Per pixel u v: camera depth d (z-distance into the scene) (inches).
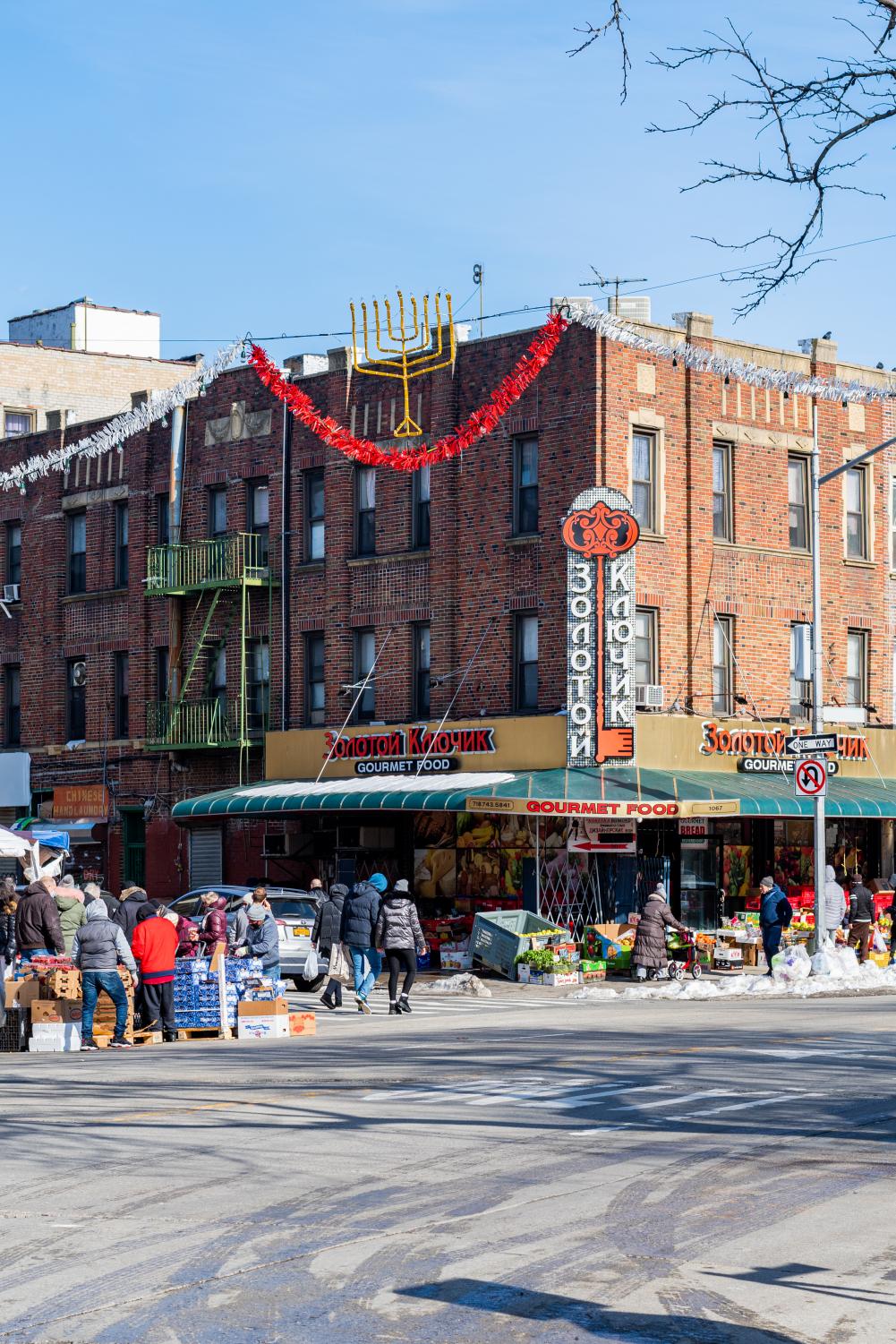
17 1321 330.6
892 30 462.6
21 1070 748.0
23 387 2209.6
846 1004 1074.1
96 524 1777.8
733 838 1485.0
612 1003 1107.9
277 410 1605.6
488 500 1449.3
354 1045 824.9
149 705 1697.8
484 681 1443.2
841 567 1555.1
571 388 1401.3
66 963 892.6
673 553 1434.5
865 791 1464.1
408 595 1498.5
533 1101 612.1
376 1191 455.2
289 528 1594.5
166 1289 354.3
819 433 1545.3
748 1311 339.3
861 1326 328.8
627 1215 425.4
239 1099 623.8
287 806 1433.3
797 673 1518.2
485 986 1243.8
